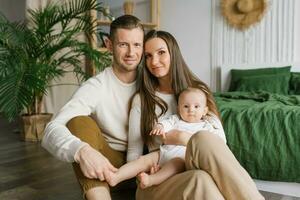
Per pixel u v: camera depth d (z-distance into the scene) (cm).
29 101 311
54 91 408
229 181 107
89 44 365
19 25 358
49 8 357
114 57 155
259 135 212
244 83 384
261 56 413
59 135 126
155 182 126
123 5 478
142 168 138
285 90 362
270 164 207
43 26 340
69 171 248
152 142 154
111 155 157
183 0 461
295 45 393
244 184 107
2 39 331
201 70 455
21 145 334
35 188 213
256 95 313
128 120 160
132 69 154
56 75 345
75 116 143
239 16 420
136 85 161
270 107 233
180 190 111
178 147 143
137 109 154
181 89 159
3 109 287
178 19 467
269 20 404
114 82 158
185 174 112
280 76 371
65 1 380
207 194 104
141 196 135
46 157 287
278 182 211
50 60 355
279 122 211
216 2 436
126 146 163
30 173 244
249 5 409
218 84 443
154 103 154
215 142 111
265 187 215
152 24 456
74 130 135
